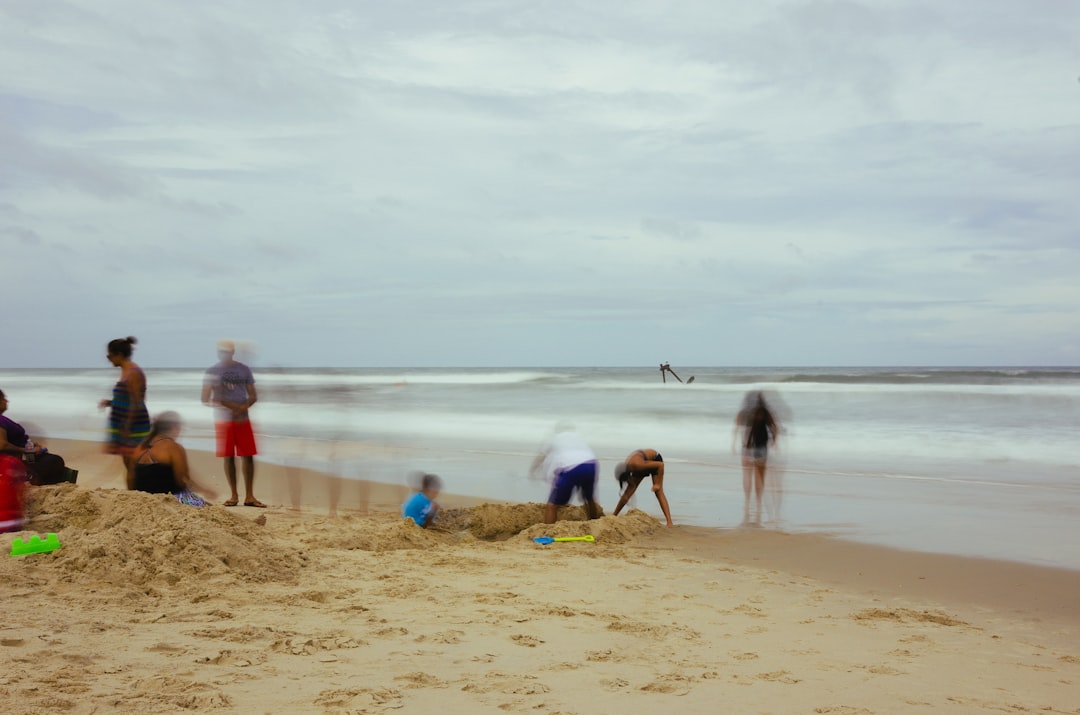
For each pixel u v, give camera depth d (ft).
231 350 34.06
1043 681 15.61
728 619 19.33
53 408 91.15
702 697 13.65
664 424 68.39
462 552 26.13
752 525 32.07
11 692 11.93
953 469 45.73
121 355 29.86
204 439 59.36
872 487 40.42
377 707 12.28
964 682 15.30
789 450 52.85
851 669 15.75
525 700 12.96
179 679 12.94
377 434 63.05
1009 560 26.37
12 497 22.68
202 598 18.02
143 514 21.95
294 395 94.17
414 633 16.44
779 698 13.80
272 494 38.29
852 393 99.30
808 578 24.30
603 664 15.15
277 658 14.39
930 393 98.63
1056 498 37.37
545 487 40.11
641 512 32.19
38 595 17.49
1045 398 89.40
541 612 18.71
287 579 20.45
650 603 20.52
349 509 34.42
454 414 77.82
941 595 22.72
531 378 190.80
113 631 15.43
